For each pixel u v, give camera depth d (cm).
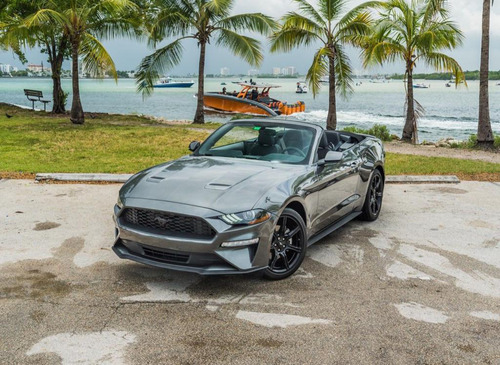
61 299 390
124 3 1827
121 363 301
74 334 335
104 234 559
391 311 377
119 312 369
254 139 539
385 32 1906
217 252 383
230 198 401
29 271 446
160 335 336
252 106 3666
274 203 409
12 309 371
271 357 310
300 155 512
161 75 2253
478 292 415
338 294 407
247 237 390
